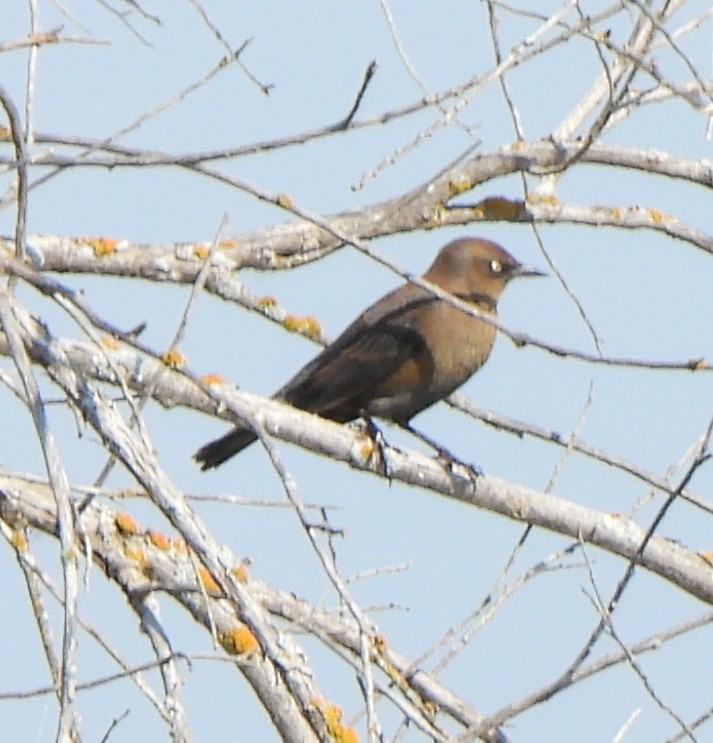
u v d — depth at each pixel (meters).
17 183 9.81
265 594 11.09
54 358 9.62
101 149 9.74
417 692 10.96
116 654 9.31
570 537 12.45
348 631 10.98
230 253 13.69
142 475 9.17
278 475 8.88
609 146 14.42
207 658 9.18
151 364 10.94
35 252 12.92
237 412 9.07
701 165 14.53
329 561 8.82
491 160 14.05
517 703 10.15
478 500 12.32
